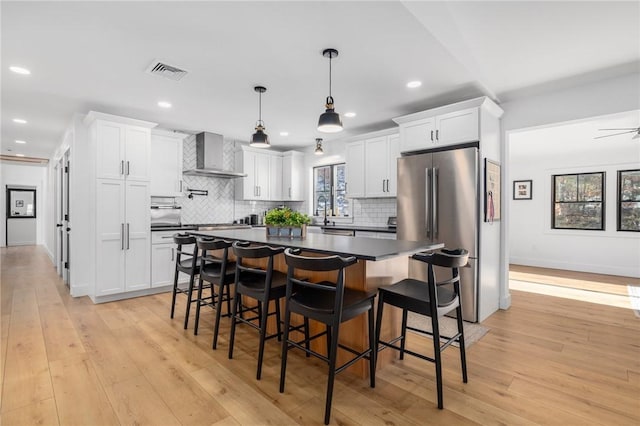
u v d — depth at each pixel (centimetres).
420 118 366
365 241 264
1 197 915
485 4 199
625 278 527
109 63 269
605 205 570
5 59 261
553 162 622
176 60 264
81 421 167
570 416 173
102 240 375
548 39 239
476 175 318
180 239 316
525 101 351
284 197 621
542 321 322
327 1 189
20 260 672
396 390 198
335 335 171
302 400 187
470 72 287
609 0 195
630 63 276
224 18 206
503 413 176
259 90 329
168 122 452
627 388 200
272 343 266
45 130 488
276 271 260
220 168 523
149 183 411
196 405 181
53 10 197
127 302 380
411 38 231
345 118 434
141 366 225
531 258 648
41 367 222
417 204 356
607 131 473
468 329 300
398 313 245
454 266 182
